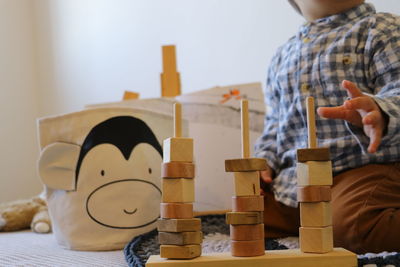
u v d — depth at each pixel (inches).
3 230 51.8
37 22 84.0
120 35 74.2
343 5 39.8
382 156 35.4
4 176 77.8
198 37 65.6
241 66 61.0
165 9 69.2
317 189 24.9
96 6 76.9
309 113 25.8
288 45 44.3
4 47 79.9
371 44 37.3
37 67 84.4
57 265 32.6
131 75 73.0
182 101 54.7
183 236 24.8
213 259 24.8
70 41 80.3
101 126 38.9
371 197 32.9
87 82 78.4
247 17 60.2
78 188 38.5
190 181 25.8
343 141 36.7
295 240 39.2
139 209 39.0
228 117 53.7
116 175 38.6
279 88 43.5
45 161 39.1
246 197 25.3
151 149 40.3
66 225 38.7
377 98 27.9
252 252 25.0
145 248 34.6
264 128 49.0
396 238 30.8
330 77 38.3
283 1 56.4
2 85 79.1
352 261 24.5
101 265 32.3
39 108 84.2
